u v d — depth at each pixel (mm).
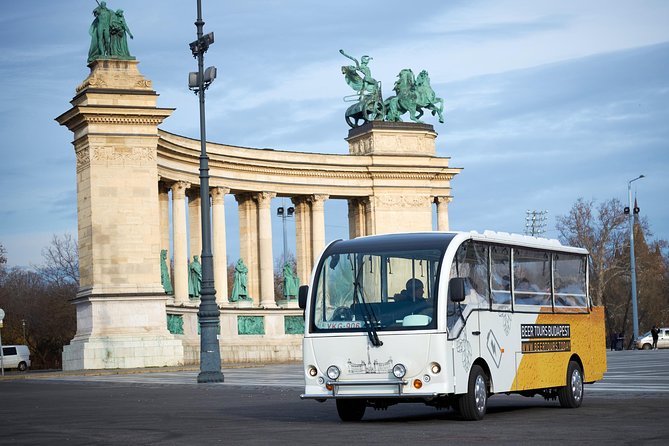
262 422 28391
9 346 109438
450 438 22828
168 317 77000
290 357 90000
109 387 50781
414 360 27062
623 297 155625
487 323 29062
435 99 101312
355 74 99375
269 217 90688
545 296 32312
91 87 73375
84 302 73188
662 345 117188
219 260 86312
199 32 51906
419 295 27484
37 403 39188
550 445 20922
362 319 27734
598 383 41688
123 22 74625
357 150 98812
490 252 29734
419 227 97250
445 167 98062
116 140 73500
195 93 52375
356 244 28688
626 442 21125
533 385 30953
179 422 28766
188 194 88562
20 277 166125
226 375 59844
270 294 90125
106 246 73000
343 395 27672
